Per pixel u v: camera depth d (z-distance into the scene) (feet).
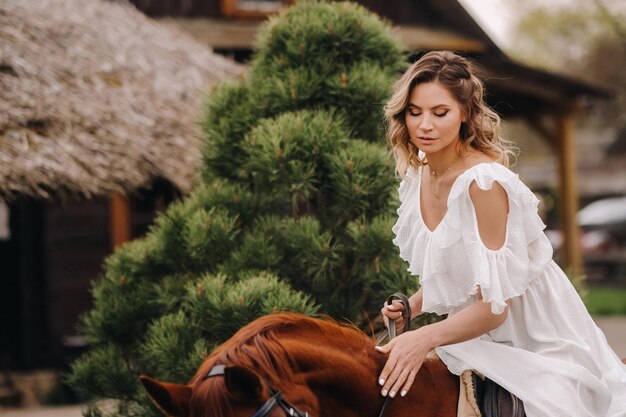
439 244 10.53
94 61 29.84
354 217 16.87
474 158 10.65
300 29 18.04
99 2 35.96
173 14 49.47
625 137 120.78
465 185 10.27
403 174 11.54
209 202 17.44
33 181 22.20
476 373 10.71
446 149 10.64
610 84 110.63
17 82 25.58
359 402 9.88
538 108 55.57
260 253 16.49
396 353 10.07
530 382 10.48
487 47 50.90
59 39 29.68
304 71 17.71
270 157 16.52
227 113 18.35
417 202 11.12
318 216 17.44
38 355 39.68
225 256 17.06
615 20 106.01
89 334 18.49
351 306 16.58
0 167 21.94
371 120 17.60
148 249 17.81
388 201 16.65
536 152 137.39
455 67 10.41
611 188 120.78
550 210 101.96
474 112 10.60
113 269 18.31
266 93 17.85
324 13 18.17
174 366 15.71
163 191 28.45
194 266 17.40
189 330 16.05
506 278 10.20
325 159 16.60
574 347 10.67
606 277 82.43
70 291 40.57
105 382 17.51
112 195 24.91
